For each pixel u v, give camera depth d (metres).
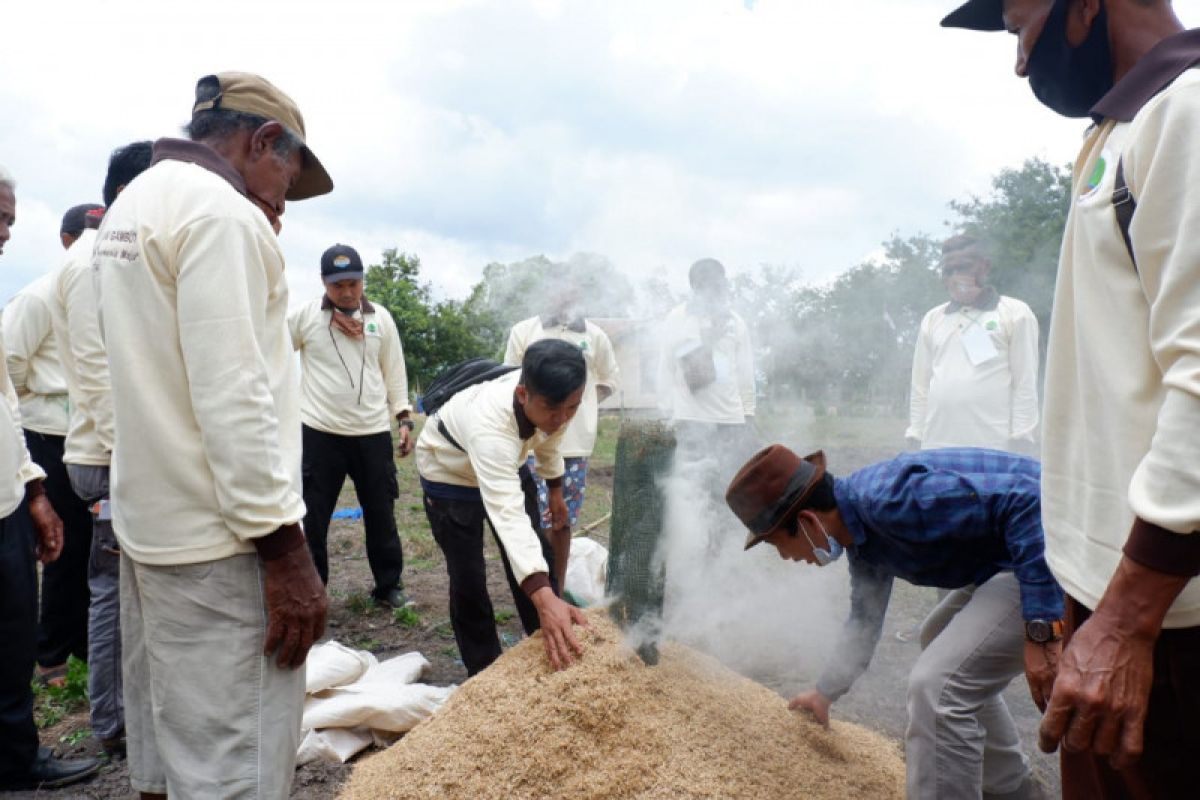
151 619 2.09
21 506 3.20
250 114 2.26
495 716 2.50
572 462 5.54
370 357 5.31
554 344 3.07
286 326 2.25
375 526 5.32
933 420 4.75
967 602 2.87
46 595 4.18
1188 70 1.34
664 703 2.61
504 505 3.05
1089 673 1.37
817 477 2.60
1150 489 1.30
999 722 2.89
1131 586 1.34
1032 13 1.62
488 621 3.77
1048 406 1.69
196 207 1.98
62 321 3.52
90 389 3.36
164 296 1.99
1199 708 1.44
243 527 1.98
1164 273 1.32
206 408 1.93
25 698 3.22
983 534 2.43
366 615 5.23
